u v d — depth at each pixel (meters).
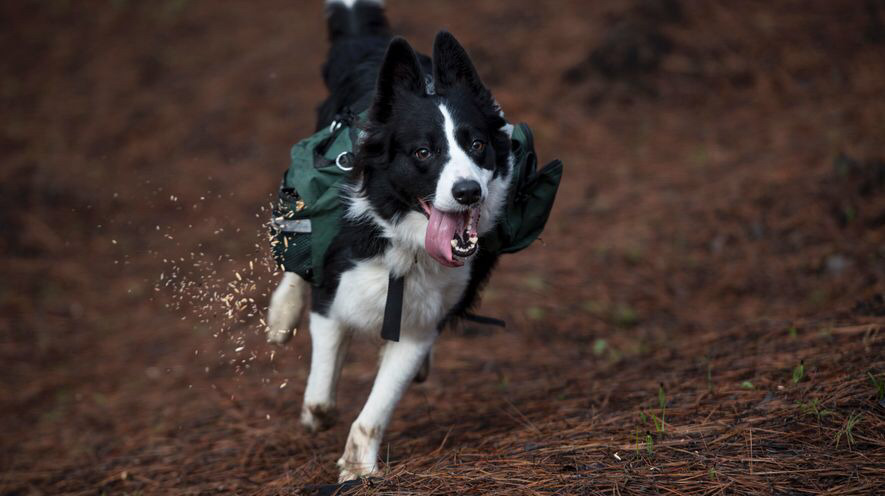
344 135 5.70
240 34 17.12
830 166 10.66
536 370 8.02
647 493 4.56
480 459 5.35
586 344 8.64
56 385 9.24
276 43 16.42
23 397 9.05
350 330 6.02
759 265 9.49
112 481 6.64
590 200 11.66
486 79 14.06
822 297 8.36
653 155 12.52
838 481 4.46
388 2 16.55
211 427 7.60
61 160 14.03
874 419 4.94
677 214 10.84
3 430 8.41
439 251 5.09
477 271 5.94
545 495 4.63
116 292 11.12
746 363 6.50
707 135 12.82
